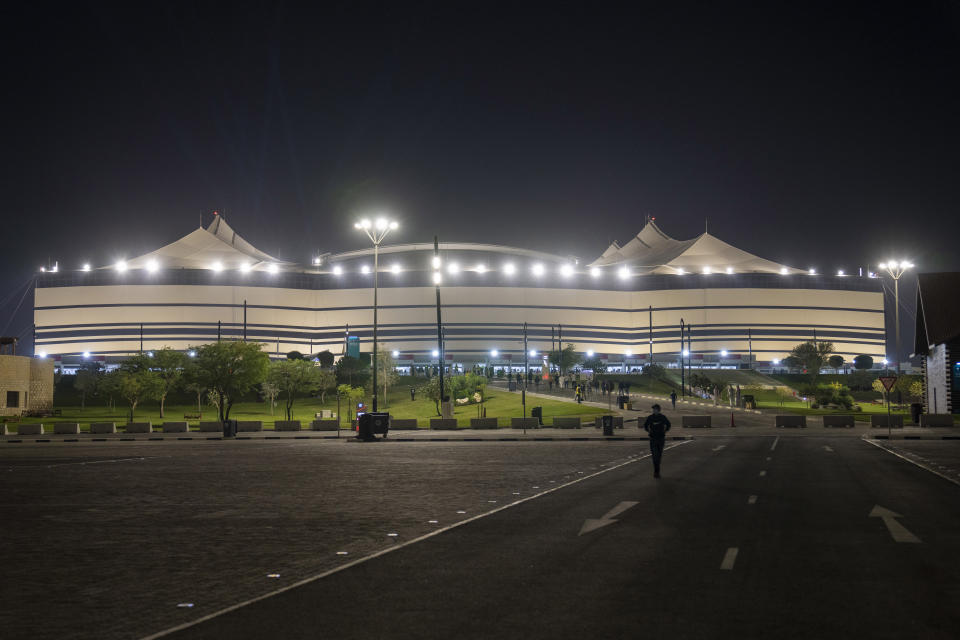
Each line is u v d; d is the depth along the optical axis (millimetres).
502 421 56844
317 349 162000
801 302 166625
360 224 49438
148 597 8570
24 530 13156
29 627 7449
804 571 9383
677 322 166000
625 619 7379
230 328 156875
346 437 44438
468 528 12727
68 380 108312
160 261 173375
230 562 10406
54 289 157125
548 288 164000
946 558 10133
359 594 8484
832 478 20188
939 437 39031
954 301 62344
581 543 11289
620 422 50094
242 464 26562
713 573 9297
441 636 6922
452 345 159125
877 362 167750
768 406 70562
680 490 17641
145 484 20344
